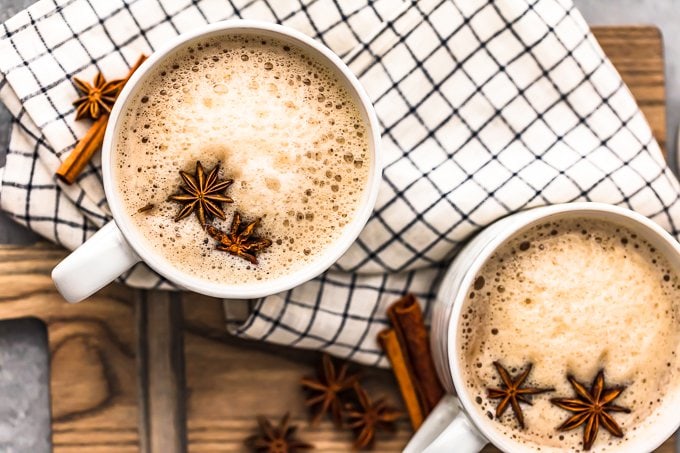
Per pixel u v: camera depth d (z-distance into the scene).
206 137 0.53
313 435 0.61
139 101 0.53
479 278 0.56
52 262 0.60
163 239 0.53
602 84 0.58
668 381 0.57
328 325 0.59
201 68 0.53
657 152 0.59
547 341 0.56
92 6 0.57
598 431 0.57
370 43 0.57
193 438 0.60
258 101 0.53
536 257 0.56
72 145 0.57
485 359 0.56
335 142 0.54
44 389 0.62
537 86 0.58
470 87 0.58
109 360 0.60
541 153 0.58
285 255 0.54
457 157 0.58
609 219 0.56
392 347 0.60
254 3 0.57
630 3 0.65
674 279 0.57
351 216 0.54
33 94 0.57
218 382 0.61
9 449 0.62
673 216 0.59
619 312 0.56
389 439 0.61
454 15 0.57
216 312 0.60
